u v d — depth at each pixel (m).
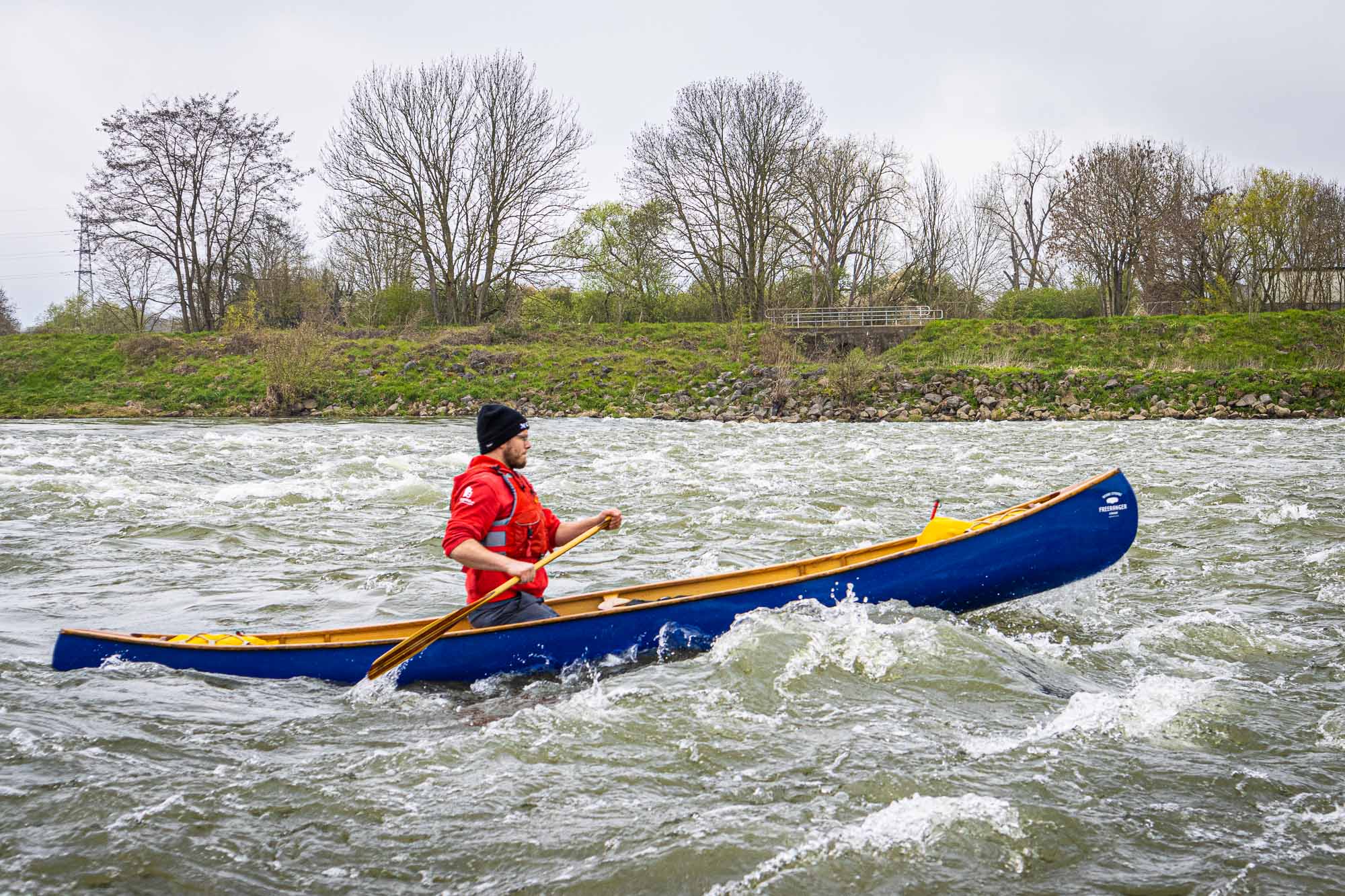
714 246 49.03
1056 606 6.36
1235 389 30.77
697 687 4.90
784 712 4.58
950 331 42.22
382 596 7.38
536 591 5.50
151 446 19.73
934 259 53.59
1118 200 45.56
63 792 3.71
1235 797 3.68
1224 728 4.32
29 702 4.75
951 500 11.71
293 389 36.25
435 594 7.42
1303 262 43.91
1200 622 5.96
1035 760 4.00
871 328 41.97
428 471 15.65
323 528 10.12
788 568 6.20
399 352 40.66
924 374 33.47
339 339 42.53
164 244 49.34
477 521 5.20
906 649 5.27
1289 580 7.19
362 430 26.31
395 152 45.81
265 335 37.34
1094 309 49.75
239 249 52.72
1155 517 9.91
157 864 3.22
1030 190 62.53
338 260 57.41
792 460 17.27
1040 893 3.05
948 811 3.50
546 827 3.49
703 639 5.55
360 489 12.89
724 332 44.41
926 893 3.06
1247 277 44.22
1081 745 4.16
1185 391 31.17
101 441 21.06
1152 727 4.34
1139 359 38.25
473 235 47.88
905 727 4.39
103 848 3.30
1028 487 12.85
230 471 15.22
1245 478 13.18
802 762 4.01
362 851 3.34
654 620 5.43
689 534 9.63
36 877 3.13
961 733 4.32
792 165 45.91
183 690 5.04
